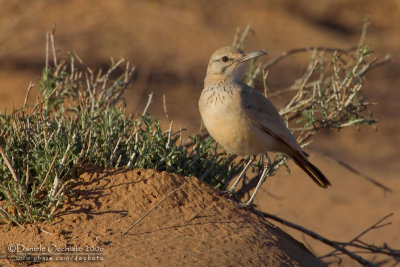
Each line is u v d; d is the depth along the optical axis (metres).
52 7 39.09
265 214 12.15
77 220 8.66
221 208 9.40
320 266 8.72
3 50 31.41
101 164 9.65
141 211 8.87
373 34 47.62
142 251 7.95
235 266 7.79
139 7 41.94
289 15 46.47
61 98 12.20
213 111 10.05
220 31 41.78
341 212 20.91
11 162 9.21
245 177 12.04
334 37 45.28
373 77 39.47
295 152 10.94
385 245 12.84
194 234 8.49
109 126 9.94
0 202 9.10
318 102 12.73
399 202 22.27
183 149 10.40
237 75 10.38
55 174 9.09
